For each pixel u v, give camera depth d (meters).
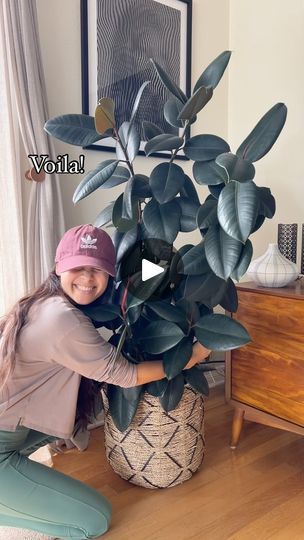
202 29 2.14
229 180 0.96
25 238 1.56
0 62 1.41
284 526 1.22
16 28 1.43
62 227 1.58
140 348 1.27
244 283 1.62
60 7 1.65
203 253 1.14
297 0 1.89
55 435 1.16
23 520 1.16
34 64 1.48
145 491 1.39
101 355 1.06
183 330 1.21
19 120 1.46
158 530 1.21
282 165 1.99
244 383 1.57
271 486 1.40
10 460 1.11
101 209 1.84
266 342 1.48
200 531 1.20
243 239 0.89
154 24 1.93
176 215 1.14
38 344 1.03
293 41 1.92
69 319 1.03
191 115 1.13
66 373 1.13
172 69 2.02
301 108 1.90
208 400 2.05
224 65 1.16
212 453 1.60
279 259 1.53
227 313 1.59
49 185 1.52
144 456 1.35
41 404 1.13
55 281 1.15
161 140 1.13
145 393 1.31
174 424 1.34
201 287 1.13
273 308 1.44
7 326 1.07
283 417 1.46
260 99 2.09
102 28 1.76
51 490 1.13
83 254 1.07
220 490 1.38
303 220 1.92
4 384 1.04
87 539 1.18
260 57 2.08
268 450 1.62
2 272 1.47
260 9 2.06
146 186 1.16
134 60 1.88
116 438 1.38
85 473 1.50
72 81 1.71
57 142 1.67
